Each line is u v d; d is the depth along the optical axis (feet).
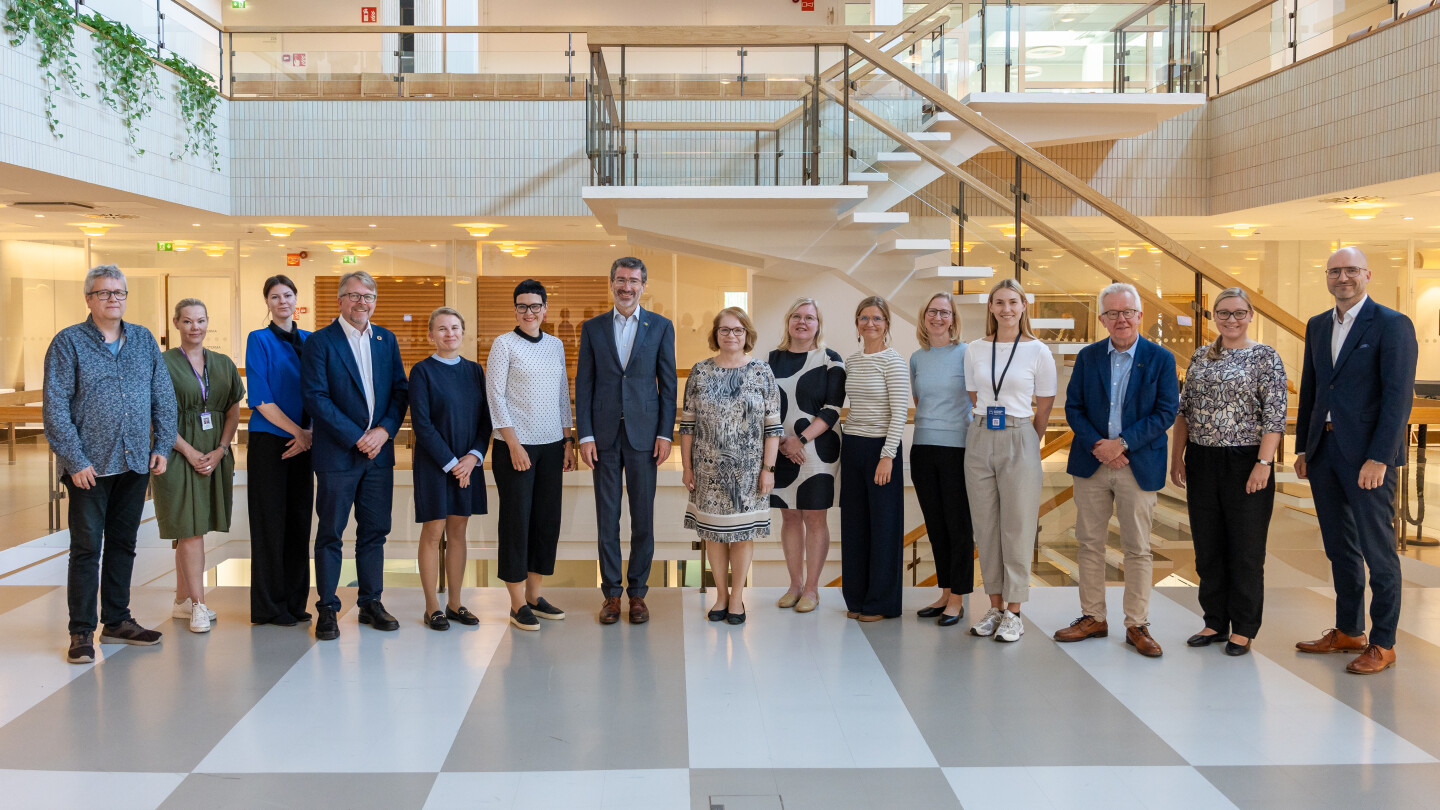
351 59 29.71
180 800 7.95
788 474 13.60
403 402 13.21
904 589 15.23
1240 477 11.71
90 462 11.44
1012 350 12.29
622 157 18.90
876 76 19.83
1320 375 11.74
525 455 12.55
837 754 8.93
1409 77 22.44
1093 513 12.42
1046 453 17.85
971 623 13.25
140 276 37.81
